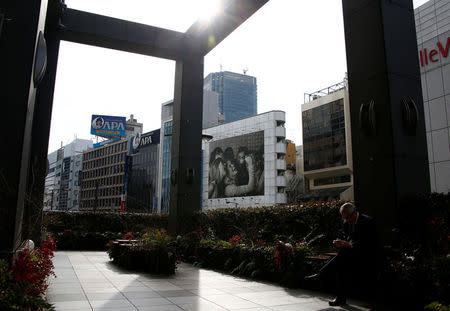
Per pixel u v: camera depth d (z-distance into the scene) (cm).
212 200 8300
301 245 863
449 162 1867
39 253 679
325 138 6078
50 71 1491
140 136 10388
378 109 734
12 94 596
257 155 7556
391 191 691
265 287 795
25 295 446
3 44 603
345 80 6259
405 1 791
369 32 770
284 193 7150
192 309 589
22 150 589
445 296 504
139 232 1912
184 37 1700
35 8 629
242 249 998
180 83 1694
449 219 617
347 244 602
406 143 718
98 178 12394
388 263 601
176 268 1040
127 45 1619
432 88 1991
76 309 576
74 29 1500
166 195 8988
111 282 844
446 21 2214
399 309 565
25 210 1095
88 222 2005
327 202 991
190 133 1669
